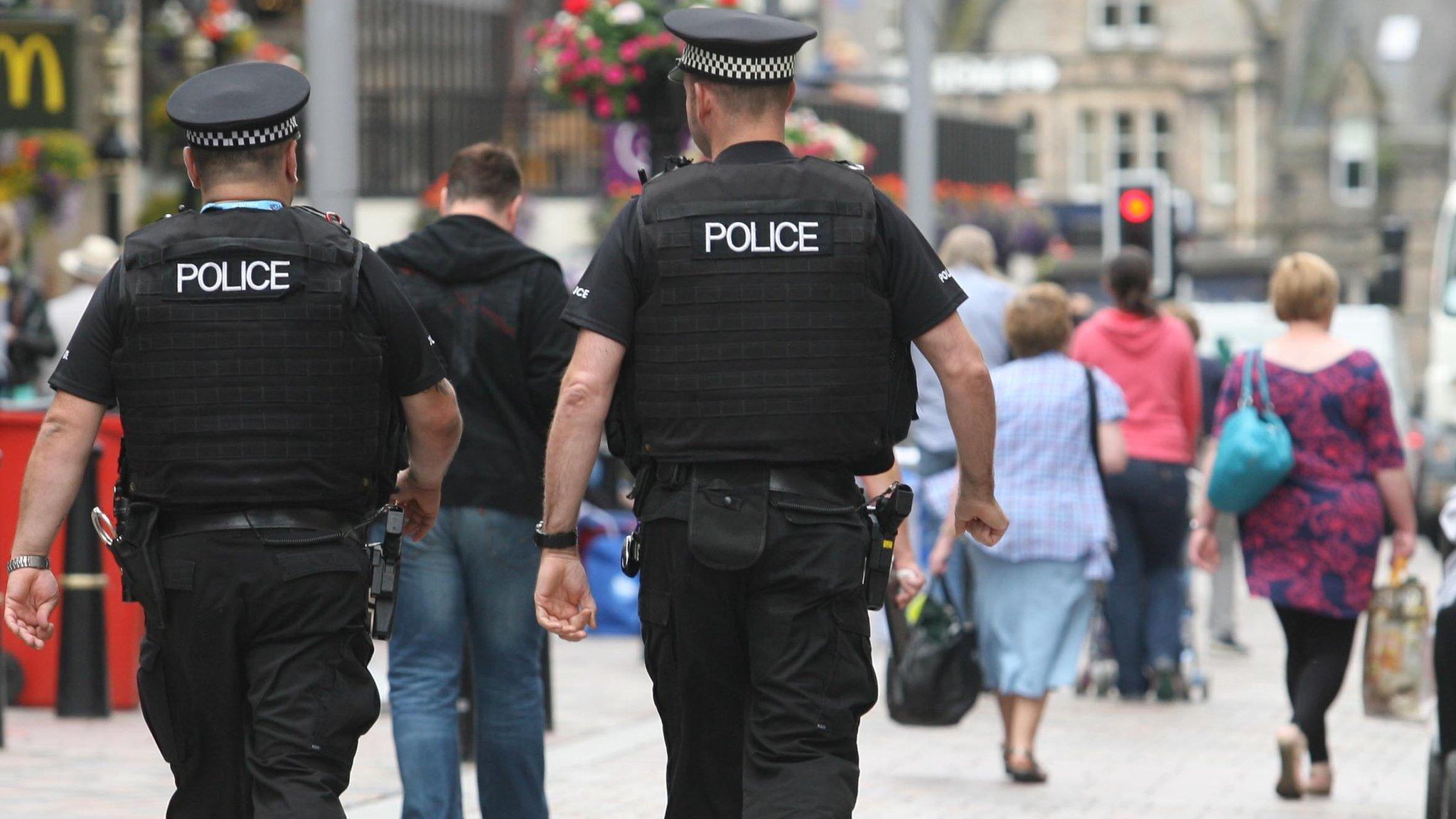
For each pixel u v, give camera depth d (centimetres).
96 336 1606
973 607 3111
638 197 1600
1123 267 3738
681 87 5012
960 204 10956
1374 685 2853
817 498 1573
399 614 2095
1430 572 6906
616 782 2825
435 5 10138
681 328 1570
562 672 4012
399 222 9344
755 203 1576
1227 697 3938
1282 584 2816
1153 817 2688
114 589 3372
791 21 1627
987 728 3509
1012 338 3064
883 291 1600
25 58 3466
